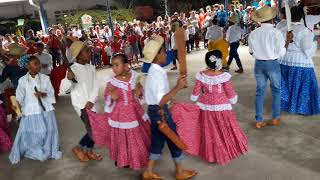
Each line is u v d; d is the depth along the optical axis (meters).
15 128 6.27
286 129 4.91
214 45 9.09
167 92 3.44
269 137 4.70
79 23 21.41
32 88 4.45
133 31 13.83
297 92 5.38
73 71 4.13
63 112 7.08
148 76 3.42
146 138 3.84
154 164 4.11
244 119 5.45
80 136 5.55
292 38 5.16
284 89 5.50
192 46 14.82
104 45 13.45
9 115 6.54
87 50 4.22
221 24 10.50
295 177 3.67
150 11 22.88
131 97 3.69
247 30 14.16
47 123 4.62
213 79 3.87
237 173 3.85
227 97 3.93
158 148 3.66
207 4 24.22
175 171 4.02
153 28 15.10
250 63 10.16
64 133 5.75
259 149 4.37
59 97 8.43
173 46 10.24
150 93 3.42
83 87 4.17
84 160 4.53
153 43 3.35
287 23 5.02
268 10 4.62
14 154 4.68
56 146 4.75
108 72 11.84
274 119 5.05
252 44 4.80
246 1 20.62
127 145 3.75
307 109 5.35
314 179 3.60
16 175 4.38
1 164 4.75
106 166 4.36
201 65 10.91
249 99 6.50
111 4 24.17
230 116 3.96
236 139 4.02
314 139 4.53
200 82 3.94
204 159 4.18
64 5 23.44
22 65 6.37
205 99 3.95
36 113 4.50
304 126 4.98
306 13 5.33
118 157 3.79
